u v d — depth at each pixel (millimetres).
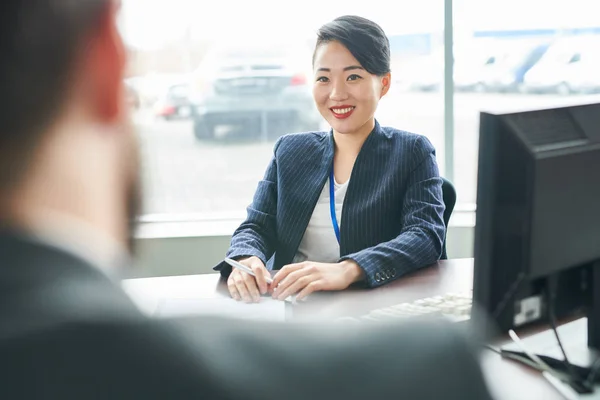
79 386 328
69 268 336
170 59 3639
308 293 1834
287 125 3846
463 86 3641
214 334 359
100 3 340
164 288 1953
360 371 360
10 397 322
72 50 334
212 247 3477
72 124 343
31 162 338
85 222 350
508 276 1251
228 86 3752
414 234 2102
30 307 329
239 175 3812
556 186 1229
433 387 365
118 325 338
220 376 343
